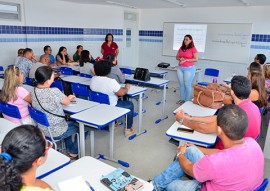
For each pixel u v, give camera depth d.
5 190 0.84
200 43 7.43
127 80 4.37
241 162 1.36
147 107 5.19
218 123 1.46
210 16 7.15
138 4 6.94
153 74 5.44
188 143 2.01
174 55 7.97
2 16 5.57
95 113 2.58
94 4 7.33
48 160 1.59
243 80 2.05
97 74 3.30
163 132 3.90
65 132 2.57
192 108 2.85
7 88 2.50
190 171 1.59
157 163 2.97
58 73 4.64
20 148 0.98
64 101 2.47
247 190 1.41
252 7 6.48
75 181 1.35
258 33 6.53
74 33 7.16
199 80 7.11
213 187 1.44
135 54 8.82
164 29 7.99
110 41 6.16
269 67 3.74
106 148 3.28
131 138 3.60
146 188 1.35
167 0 5.95
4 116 2.68
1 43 5.59
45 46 5.95
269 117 4.30
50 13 6.45
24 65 4.41
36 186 1.07
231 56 7.02
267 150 3.05
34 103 2.43
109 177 1.41
